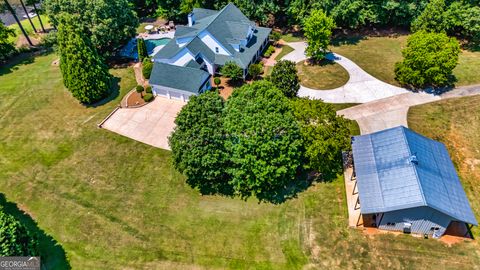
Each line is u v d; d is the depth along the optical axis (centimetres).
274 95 3266
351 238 2838
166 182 3459
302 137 3139
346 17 5762
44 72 5303
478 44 5553
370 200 2747
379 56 5428
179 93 4547
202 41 5103
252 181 3106
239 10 5756
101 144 3919
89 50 4428
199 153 3055
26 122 4291
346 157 3597
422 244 2753
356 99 4512
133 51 5847
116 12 5306
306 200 3197
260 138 2955
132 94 4741
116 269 2720
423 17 5416
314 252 2769
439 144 3228
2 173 3609
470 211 2650
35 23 7119
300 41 6034
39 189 3422
